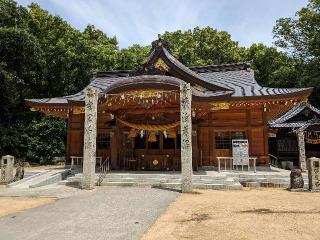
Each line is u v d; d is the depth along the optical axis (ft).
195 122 62.49
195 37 153.38
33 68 118.73
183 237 20.53
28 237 20.49
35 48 109.09
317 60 125.18
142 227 23.00
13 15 111.04
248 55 151.02
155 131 63.77
